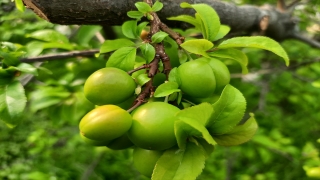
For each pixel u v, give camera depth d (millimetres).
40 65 413
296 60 769
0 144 995
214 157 808
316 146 918
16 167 918
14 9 537
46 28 498
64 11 261
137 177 891
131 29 268
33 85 496
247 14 441
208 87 216
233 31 442
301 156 578
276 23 522
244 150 637
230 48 241
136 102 211
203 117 184
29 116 1008
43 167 935
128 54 234
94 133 190
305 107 844
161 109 192
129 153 688
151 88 215
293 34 584
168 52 260
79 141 806
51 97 425
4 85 268
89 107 428
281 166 942
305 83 845
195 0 348
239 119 196
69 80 435
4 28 500
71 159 998
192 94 219
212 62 231
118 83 209
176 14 333
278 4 574
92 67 424
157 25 260
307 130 907
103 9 277
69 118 431
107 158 1005
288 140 612
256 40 234
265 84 727
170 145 194
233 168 902
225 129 197
